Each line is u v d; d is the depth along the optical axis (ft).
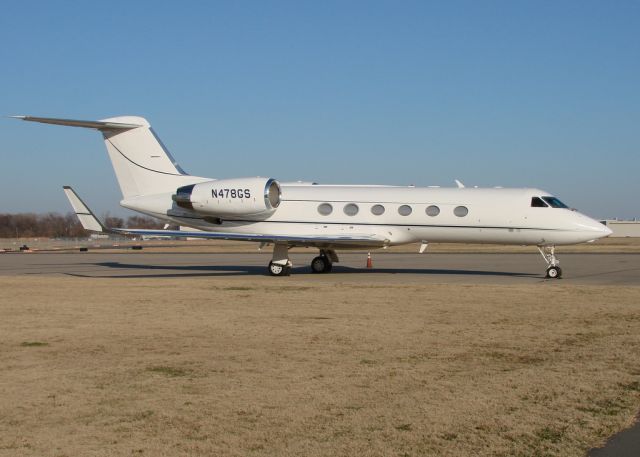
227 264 111.14
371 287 64.34
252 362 31.07
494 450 19.52
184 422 22.15
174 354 32.94
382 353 33.06
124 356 32.48
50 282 71.72
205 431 21.25
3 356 32.48
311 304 51.70
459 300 53.98
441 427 21.53
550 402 24.23
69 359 31.81
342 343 35.68
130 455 19.25
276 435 20.84
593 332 38.88
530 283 69.92
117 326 41.39
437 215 79.15
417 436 20.70
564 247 194.90
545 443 20.08
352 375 28.45
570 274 83.97
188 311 47.96
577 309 48.57
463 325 41.52
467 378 27.84
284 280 74.54
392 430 21.26
